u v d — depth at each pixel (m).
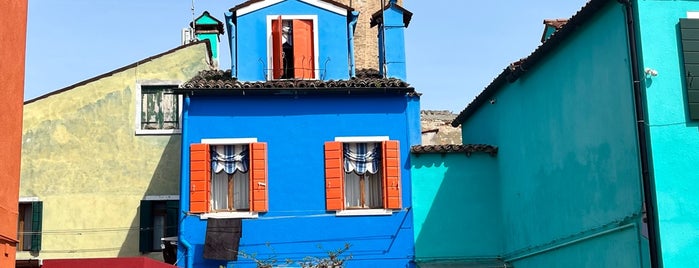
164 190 19.28
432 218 17.45
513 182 17.25
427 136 28.83
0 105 11.13
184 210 16.95
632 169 12.58
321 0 19.39
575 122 14.52
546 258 15.68
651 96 12.37
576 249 14.49
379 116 17.75
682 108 12.42
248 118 17.47
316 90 17.48
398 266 17.12
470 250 17.44
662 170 12.17
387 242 17.19
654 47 12.52
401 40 19.53
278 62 18.81
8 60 11.43
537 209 16.03
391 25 19.61
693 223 12.09
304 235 17.06
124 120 19.59
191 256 16.77
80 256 18.81
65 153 19.33
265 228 17.02
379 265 17.06
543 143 15.86
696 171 12.27
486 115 19.28
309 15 19.28
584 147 14.18
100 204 19.14
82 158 19.34
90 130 19.50
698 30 12.64
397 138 17.69
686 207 12.12
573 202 14.58
